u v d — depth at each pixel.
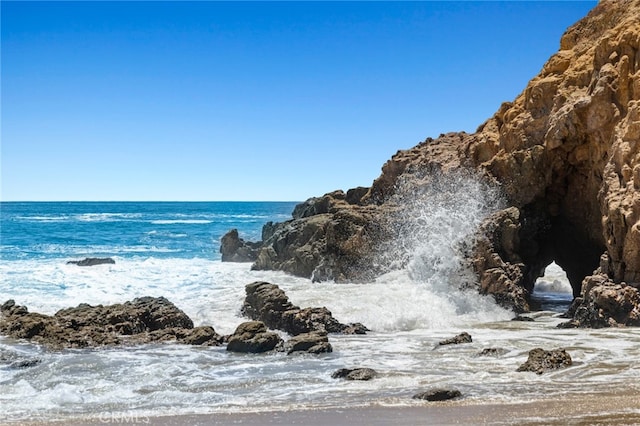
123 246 57.03
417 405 10.55
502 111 28.55
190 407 10.71
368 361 14.34
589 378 12.16
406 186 30.58
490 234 23.55
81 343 16.11
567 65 26.25
